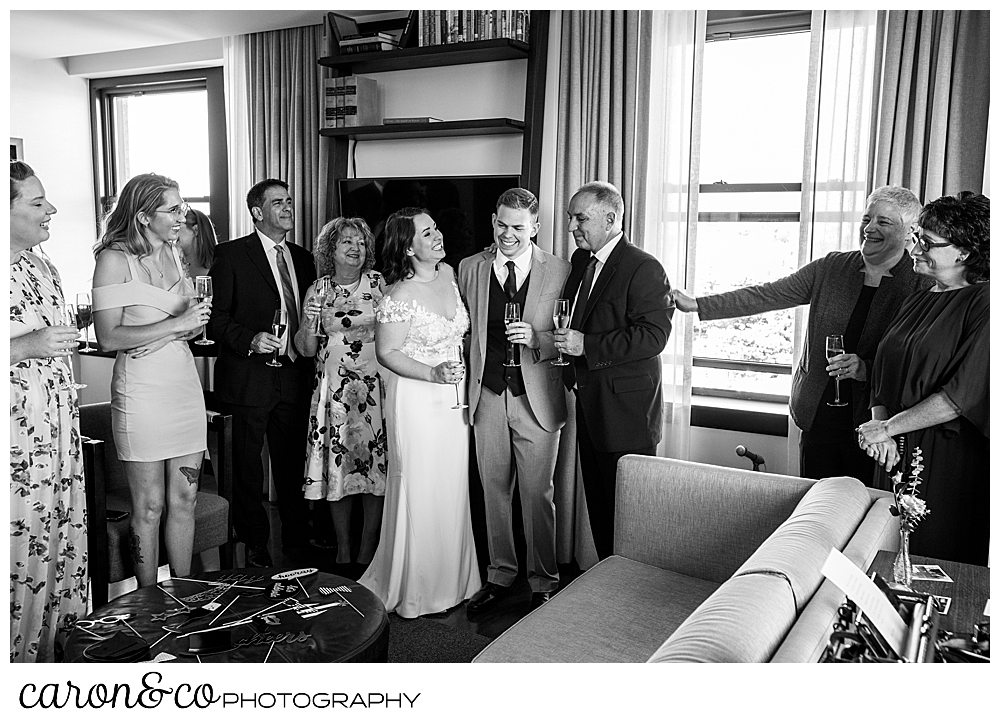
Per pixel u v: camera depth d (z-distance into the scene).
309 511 4.19
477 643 2.96
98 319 2.84
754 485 2.54
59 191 5.77
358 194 4.34
